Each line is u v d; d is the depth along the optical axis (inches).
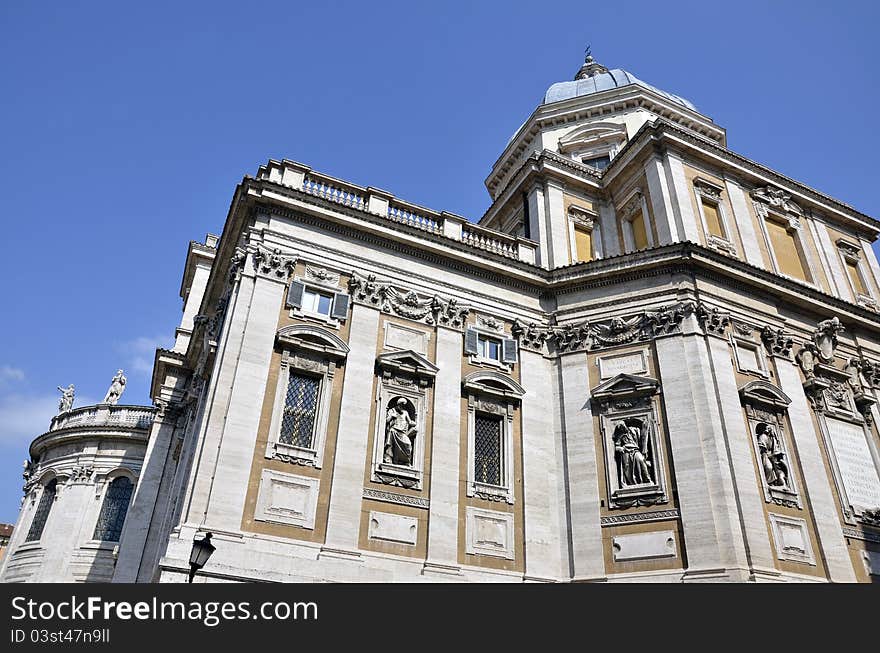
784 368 944.3
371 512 735.1
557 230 1114.7
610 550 799.7
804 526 821.9
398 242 919.0
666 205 1052.5
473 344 904.3
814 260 1147.9
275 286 812.0
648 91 1395.2
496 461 858.8
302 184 900.0
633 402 882.8
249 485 690.2
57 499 1418.6
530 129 1448.1
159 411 1232.2
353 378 796.0
